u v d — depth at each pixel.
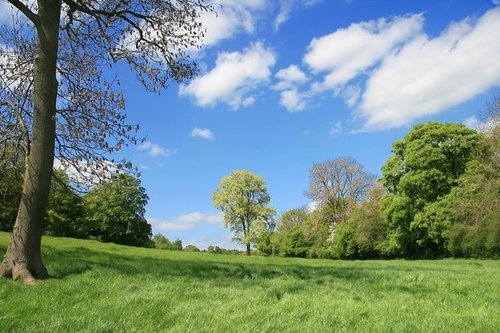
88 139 13.39
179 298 8.30
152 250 41.31
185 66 15.20
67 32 14.88
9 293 8.62
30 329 5.40
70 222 65.06
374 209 63.62
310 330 6.11
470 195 44.34
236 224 79.12
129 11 14.37
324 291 10.46
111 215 68.56
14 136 12.73
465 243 46.50
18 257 10.96
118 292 8.68
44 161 11.62
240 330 5.84
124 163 13.62
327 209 73.44
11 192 14.60
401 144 58.53
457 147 52.62
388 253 61.19
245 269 18.33
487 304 8.95
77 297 8.19
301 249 84.50
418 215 52.09
